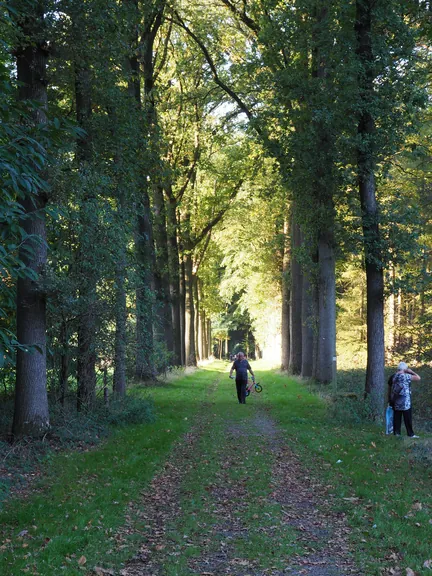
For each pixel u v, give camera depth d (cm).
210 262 4828
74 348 1355
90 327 1290
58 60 1314
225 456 1117
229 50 2612
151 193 2716
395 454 1056
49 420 1196
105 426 1334
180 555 601
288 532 666
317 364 2395
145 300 1556
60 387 1375
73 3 1135
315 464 1021
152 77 2322
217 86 2622
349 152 1541
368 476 890
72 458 1022
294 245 2970
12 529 664
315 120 1498
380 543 612
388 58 1448
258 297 4391
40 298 1120
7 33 1011
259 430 1440
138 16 1534
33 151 589
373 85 1495
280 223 3309
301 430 1381
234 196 3303
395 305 3122
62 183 1140
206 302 5372
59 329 1305
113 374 1608
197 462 1066
